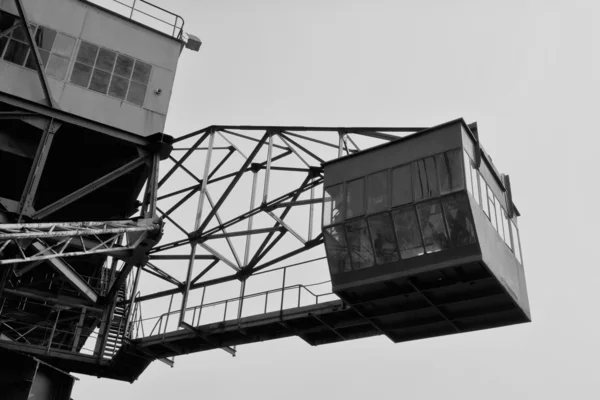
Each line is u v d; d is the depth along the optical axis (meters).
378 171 28.73
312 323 32.19
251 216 34.69
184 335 33.81
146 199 28.67
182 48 33.84
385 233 27.56
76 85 30.56
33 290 34.03
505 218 30.19
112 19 32.69
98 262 36.34
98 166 31.59
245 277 34.31
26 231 24.92
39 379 27.61
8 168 30.36
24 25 29.78
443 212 26.58
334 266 28.45
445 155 27.30
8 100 28.22
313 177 33.00
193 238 34.12
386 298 28.08
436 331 29.59
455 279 26.66
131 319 35.38
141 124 31.08
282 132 33.31
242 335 33.66
